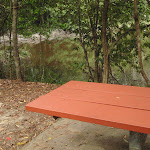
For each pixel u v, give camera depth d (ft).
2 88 18.30
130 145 6.26
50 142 8.80
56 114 5.43
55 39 41.01
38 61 33.73
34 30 27.76
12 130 10.29
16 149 8.57
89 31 21.34
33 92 17.20
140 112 5.24
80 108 5.59
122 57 21.90
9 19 24.27
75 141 8.81
